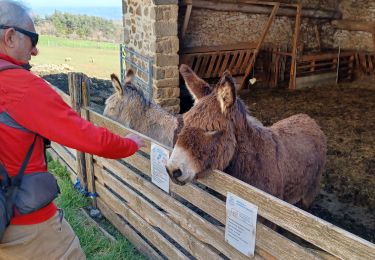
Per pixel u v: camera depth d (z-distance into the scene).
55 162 5.40
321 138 3.67
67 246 2.07
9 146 1.78
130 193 3.49
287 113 8.24
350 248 1.63
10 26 1.74
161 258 3.13
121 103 4.50
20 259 1.91
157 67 7.15
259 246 2.16
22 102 1.71
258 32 10.46
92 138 1.81
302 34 11.47
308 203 3.76
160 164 2.93
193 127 2.35
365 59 11.17
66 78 11.29
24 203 1.82
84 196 4.39
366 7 11.18
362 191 4.82
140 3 7.45
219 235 2.48
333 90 10.38
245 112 2.63
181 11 8.80
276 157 2.86
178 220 2.88
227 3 9.43
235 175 2.63
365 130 7.13
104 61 16.09
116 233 3.79
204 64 9.52
